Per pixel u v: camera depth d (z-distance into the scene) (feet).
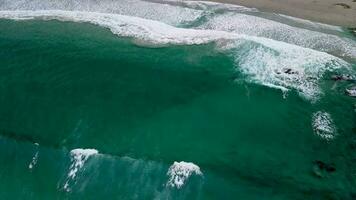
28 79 106.01
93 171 83.41
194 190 79.20
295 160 86.17
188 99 101.35
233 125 94.79
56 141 89.30
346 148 89.66
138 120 94.73
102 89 103.24
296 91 104.12
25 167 86.17
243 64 111.96
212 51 116.47
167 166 82.48
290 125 95.25
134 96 101.50
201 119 96.12
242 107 99.91
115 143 88.74
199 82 106.42
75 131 91.86
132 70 109.70
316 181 81.46
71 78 106.63
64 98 100.27
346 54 115.55
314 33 121.49
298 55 114.11
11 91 102.12
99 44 119.85
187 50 117.39
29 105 98.37
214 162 84.12
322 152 88.58
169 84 105.60
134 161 83.92
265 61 112.37
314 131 93.76
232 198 77.36
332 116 97.55
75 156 85.40
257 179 80.79
